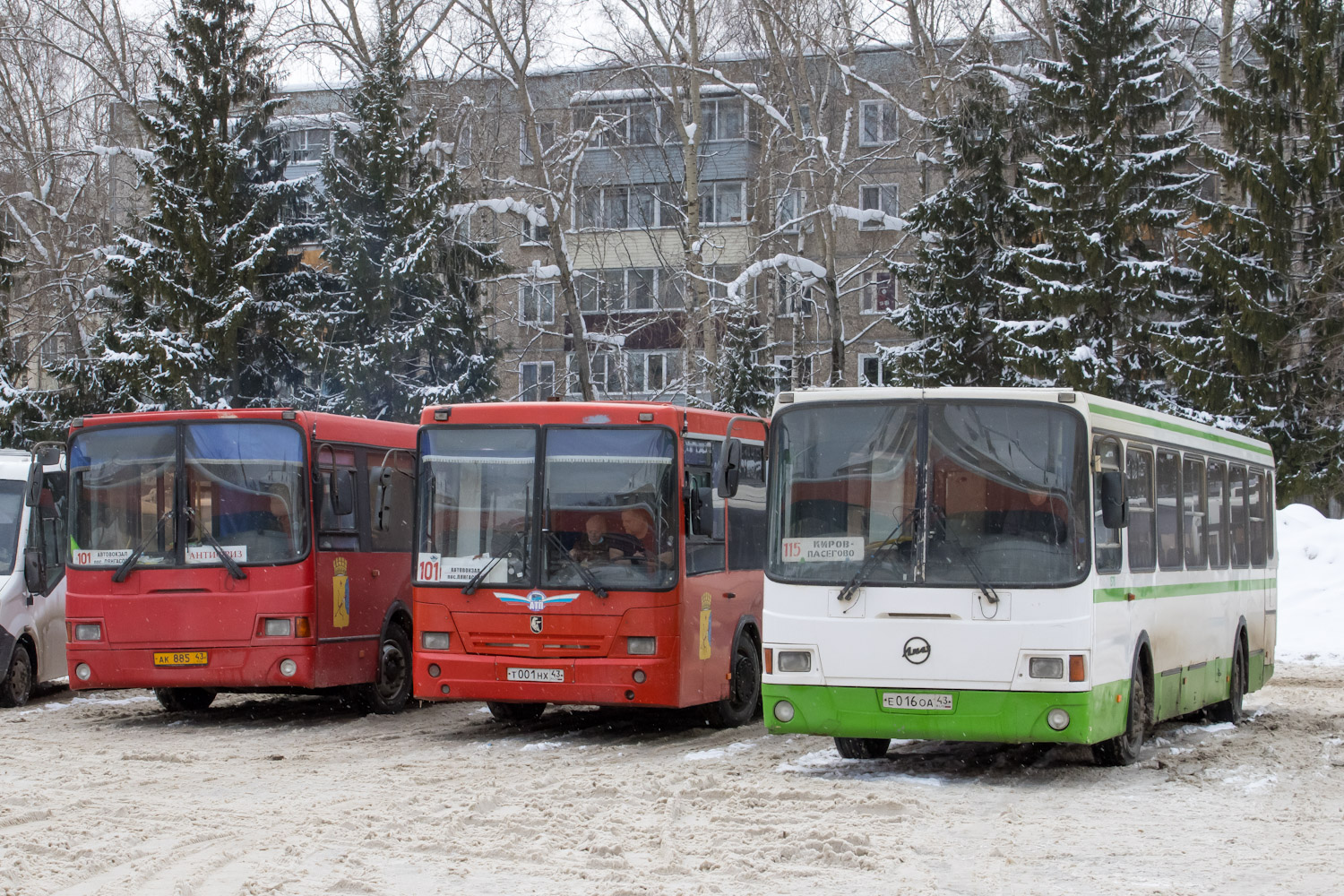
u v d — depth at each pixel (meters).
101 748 14.24
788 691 11.93
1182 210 34.78
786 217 49.69
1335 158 34.09
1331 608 26.16
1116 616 12.19
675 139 48.56
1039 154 35.66
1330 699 19.02
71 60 44.12
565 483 14.77
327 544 16.31
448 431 15.13
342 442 16.83
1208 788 11.62
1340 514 40.84
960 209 36.09
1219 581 15.97
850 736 11.84
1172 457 14.42
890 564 11.80
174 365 30.42
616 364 41.16
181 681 15.91
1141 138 34.47
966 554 11.68
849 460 12.06
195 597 15.95
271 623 15.87
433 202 32.91
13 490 18.94
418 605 14.95
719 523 15.76
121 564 16.11
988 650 11.51
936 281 36.44
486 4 37.44
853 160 39.66
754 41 41.03
